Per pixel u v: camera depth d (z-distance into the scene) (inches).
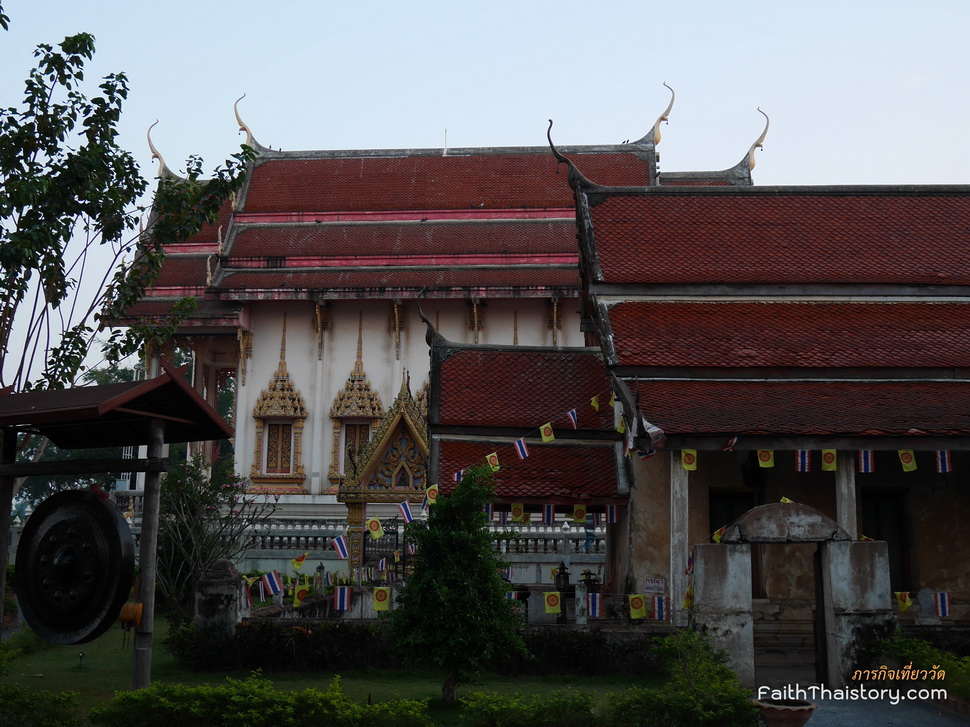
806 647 772.6
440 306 1774.1
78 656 761.0
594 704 490.9
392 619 608.1
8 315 719.7
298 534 1261.1
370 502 1039.0
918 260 912.3
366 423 1764.3
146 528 528.7
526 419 869.2
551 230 1830.7
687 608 617.0
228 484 1211.9
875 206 977.5
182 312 850.1
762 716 465.1
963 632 650.8
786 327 853.8
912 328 853.2
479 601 585.3
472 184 1918.1
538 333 1760.6
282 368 1780.3
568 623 716.7
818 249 924.0
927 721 526.6
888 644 590.2
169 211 813.9
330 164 1978.3
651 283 877.8
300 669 676.7
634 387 786.8
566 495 802.2
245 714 448.8
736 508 831.7
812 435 716.0
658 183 1889.8
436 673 671.8
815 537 606.5
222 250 1814.7
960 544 805.9
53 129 740.7
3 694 476.7
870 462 720.3
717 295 880.9
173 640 702.5
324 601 850.1
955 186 994.7
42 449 772.6
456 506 607.8
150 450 529.0
